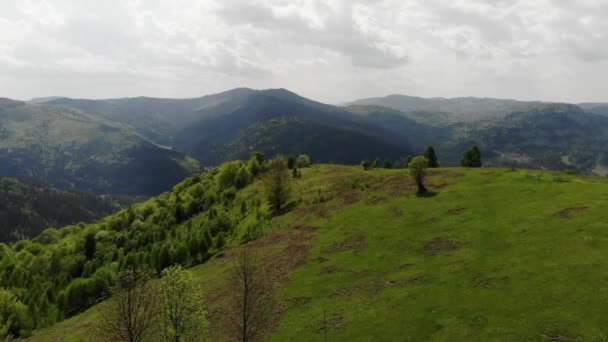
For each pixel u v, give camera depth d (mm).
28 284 110562
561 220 53250
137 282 39562
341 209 85250
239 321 51438
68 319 87000
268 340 44938
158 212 134750
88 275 107812
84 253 119375
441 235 59438
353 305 46969
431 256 53844
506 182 77062
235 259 77625
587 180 74062
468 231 58062
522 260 45781
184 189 157375
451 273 47438
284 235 81812
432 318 39625
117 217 145750
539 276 41469
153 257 96062
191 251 95562
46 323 87500
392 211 75188
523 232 52812
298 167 152000
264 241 83125
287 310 50406
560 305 36031
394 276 51188
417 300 43688
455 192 76938
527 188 70750
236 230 98625
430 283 46562
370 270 55188
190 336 40812
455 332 36406
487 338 34438
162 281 40844
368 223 72812
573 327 32906
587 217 52031
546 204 60812
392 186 91125
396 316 41875
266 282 60062
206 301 61312
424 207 72875
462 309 39656
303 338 43062
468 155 125312
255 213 102125
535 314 35781
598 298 35438
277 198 101000
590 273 39469
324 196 96875
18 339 83688
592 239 45969
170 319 39906
